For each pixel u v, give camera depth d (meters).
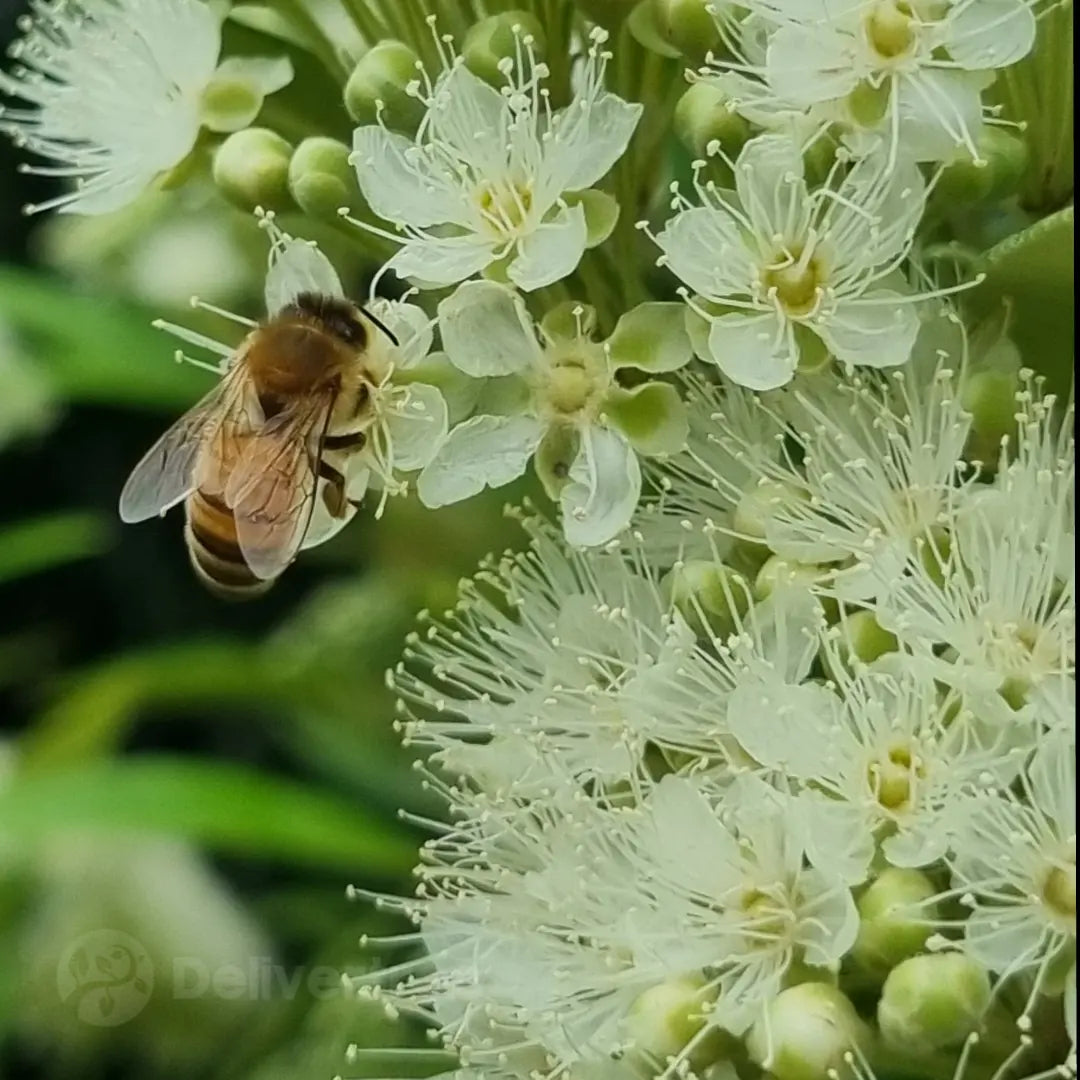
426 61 0.14
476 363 0.14
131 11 0.15
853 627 0.14
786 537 0.14
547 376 0.14
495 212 0.14
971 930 0.13
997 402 0.14
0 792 0.17
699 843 0.14
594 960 0.14
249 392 0.15
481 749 0.14
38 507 0.24
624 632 0.14
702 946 0.14
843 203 0.14
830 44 0.14
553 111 0.14
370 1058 0.16
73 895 0.19
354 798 0.19
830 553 0.14
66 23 0.15
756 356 0.14
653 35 0.14
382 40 0.15
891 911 0.13
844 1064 0.13
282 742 0.22
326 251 0.16
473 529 0.18
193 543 0.15
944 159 0.14
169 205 0.20
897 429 0.14
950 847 0.13
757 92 0.14
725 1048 0.14
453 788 0.14
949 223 0.14
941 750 0.13
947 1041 0.13
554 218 0.14
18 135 0.16
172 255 0.20
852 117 0.14
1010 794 0.13
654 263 0.14
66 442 0.23
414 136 0.14
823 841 0.13
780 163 0.14
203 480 0.15
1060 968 0.13
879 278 0.14
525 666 0.14
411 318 0.14
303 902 0.19
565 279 0.14
